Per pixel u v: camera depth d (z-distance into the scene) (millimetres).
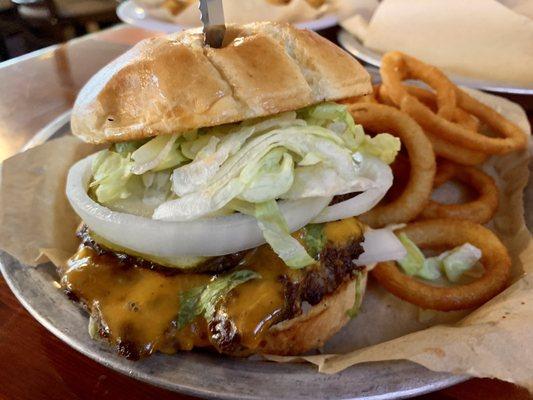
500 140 273
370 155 205
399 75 302
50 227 227
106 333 165
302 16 431
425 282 240
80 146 262
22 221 221
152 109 164
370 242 215
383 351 167
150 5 448
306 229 184
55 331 174
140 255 183
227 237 172
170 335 167
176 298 172
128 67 174
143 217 177
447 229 249
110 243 188
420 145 257
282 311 167
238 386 155
